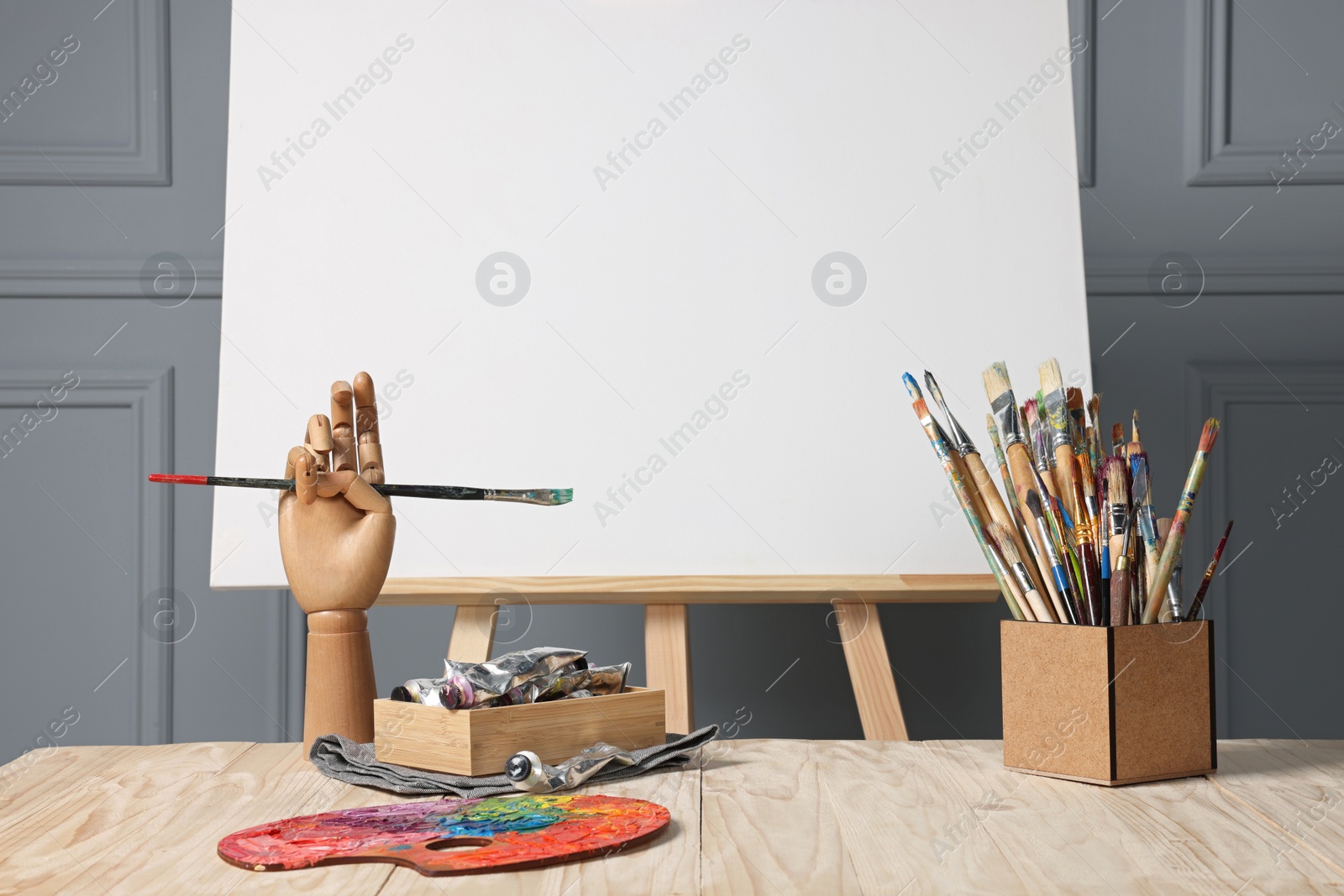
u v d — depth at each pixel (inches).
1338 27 68.8
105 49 69.9
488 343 54.3
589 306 54.4
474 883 20.0
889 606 68.4
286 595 68.3
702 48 56.4
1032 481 31.3
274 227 55.4
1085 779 28.5
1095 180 69.0
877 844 22.7
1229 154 68.5
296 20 57.2
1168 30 69.0
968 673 68.0
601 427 53.4
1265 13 69.0
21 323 69.1
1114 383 68.5
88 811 26.1
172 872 20.9
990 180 54.8
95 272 69.1
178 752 33.9
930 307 53.8
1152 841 22.8
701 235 54.8
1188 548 68.2
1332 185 68.4
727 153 55.4
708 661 67.7
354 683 33.1
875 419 53.0
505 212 55.3
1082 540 30.2
